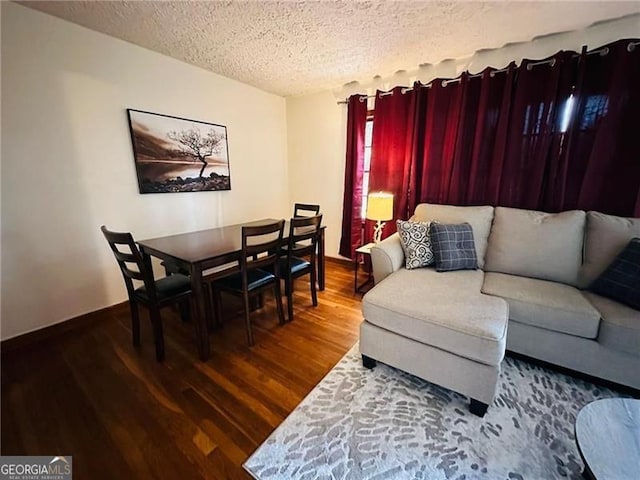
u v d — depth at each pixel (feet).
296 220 7.41
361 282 10.72
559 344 5.32
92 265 7.77
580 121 7.07
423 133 9.55
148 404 4.96
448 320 4.78
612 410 3.41
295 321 7.84
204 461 3.97
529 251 6.77
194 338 7.01
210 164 10.39
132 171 8.31
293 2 5.86
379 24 6.76
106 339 6.95
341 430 4.42
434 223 7.49
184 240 7.45
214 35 7.32
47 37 6.45
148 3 5.93
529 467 3.83
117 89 7.73
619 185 6.69
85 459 4.01
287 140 13.65
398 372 5.75
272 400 5.06
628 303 5.05
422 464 3.89
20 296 6.64
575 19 6.53
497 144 8.05
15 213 6.42
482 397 4.58
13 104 6.16
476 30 7.07
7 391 5.26
